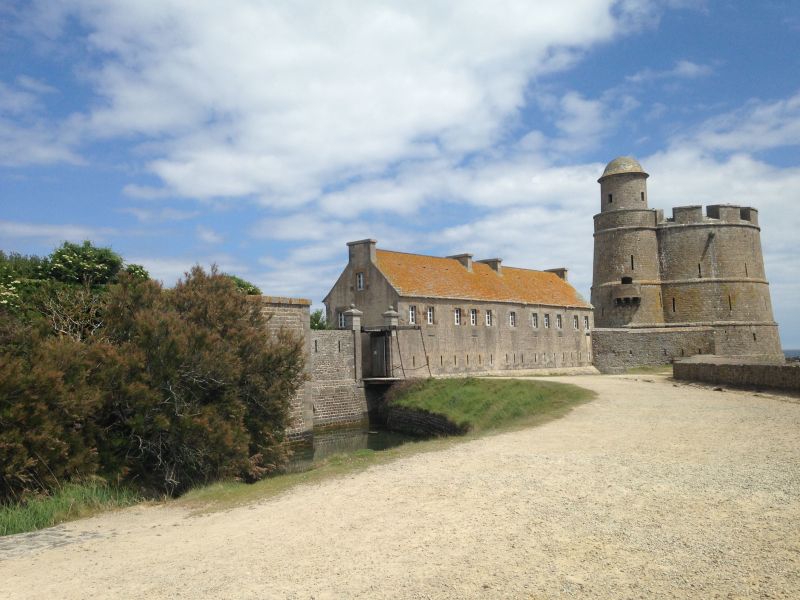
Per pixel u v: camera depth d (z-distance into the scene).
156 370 16.67
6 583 7.93
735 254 57.41
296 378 21.00
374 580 6.81
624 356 56.59
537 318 52.88
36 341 15.23
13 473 13.01
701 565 6.60
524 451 14.19
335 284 45.97
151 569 7.95
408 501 10.29
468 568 6.97
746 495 9.15
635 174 59.78
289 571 7.32
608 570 6.64
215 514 11.25
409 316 41.84
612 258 60.00
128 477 16.30
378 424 39.00
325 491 11.80
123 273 18.75
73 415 14.53
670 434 15.20
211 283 20.55
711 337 53.62
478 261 54.84
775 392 22.78
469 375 43.91
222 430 16.83
